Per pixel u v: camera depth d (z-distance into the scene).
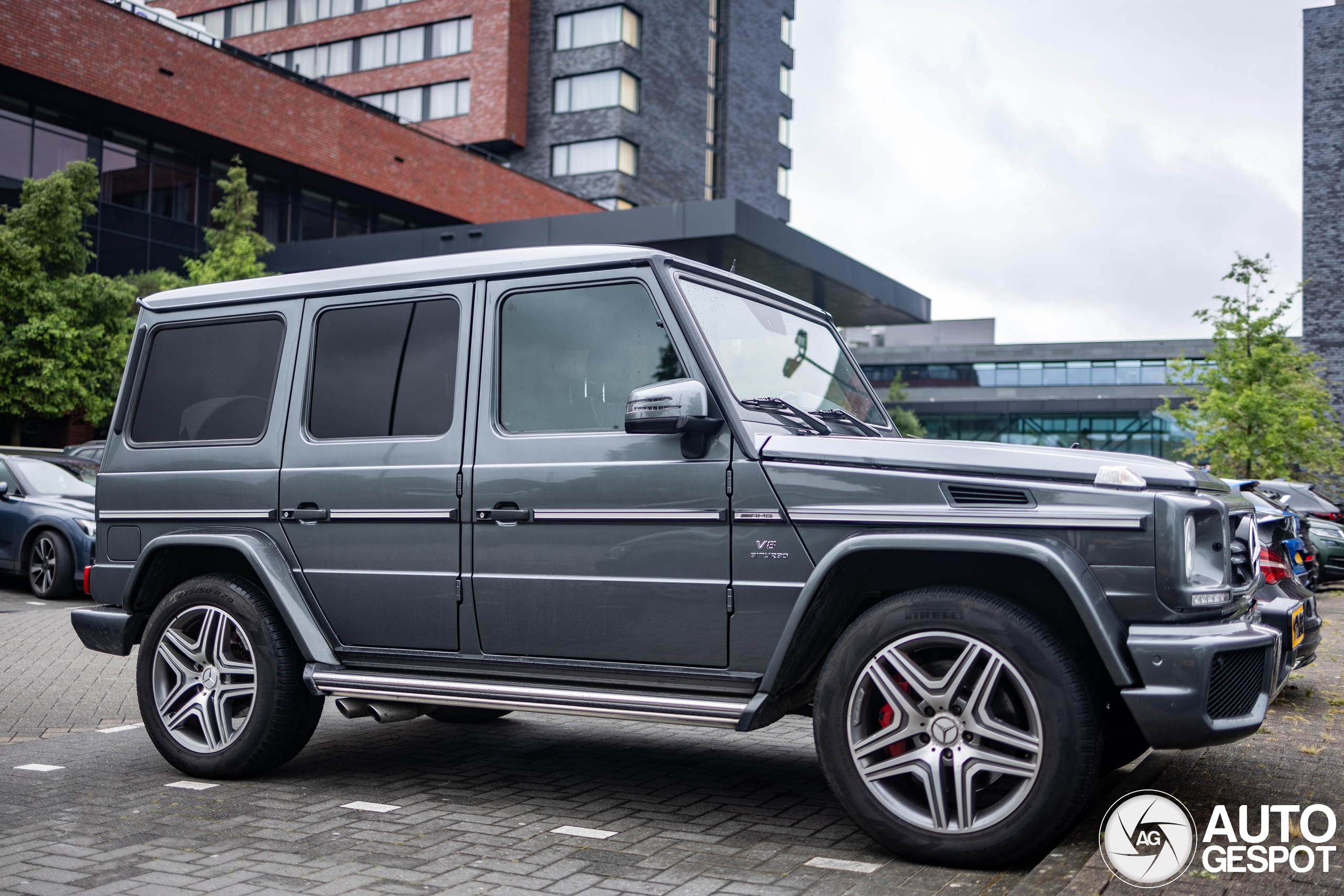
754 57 58.97
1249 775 4.44
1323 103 35.91
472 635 4.29
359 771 4.99
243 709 4.86
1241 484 7.17
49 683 7.30
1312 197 35.94
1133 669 3.35
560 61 47.59
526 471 4.18
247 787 4.68
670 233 29.72
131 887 3.41
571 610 4.09
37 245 20.98
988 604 3.46
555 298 4.29
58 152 27.67
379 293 4.68
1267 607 5.48
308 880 3.47
